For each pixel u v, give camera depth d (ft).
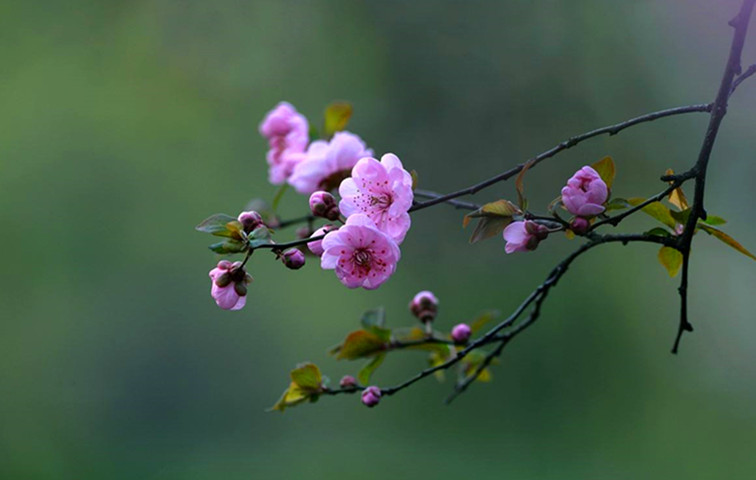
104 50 28.12
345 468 25.99
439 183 23.70
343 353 8.04
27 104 28.43
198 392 28.48
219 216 5.76
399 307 26.22
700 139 21.74
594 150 22.03
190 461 27.50
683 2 21.38
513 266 25.57
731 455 23.06
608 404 24.50
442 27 23.71
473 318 25.22
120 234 28.78
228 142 28.27
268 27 26.27
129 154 28.89
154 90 28.12
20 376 27.30
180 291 28.96
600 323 24.99
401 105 24.22
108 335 28.30
